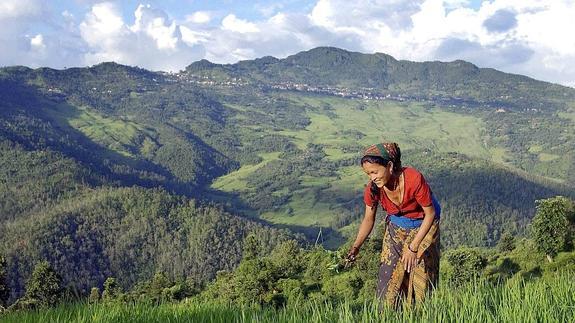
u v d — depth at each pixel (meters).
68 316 4.41
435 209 3.95
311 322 3.18
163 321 4.09
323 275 34.06
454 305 3.15
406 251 3.91
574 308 3.00
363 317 3.05
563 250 45.22
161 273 57.56
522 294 3.61
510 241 67.50
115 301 4.93
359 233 4.26
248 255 76.12
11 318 4.75
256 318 3.51
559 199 45.34
